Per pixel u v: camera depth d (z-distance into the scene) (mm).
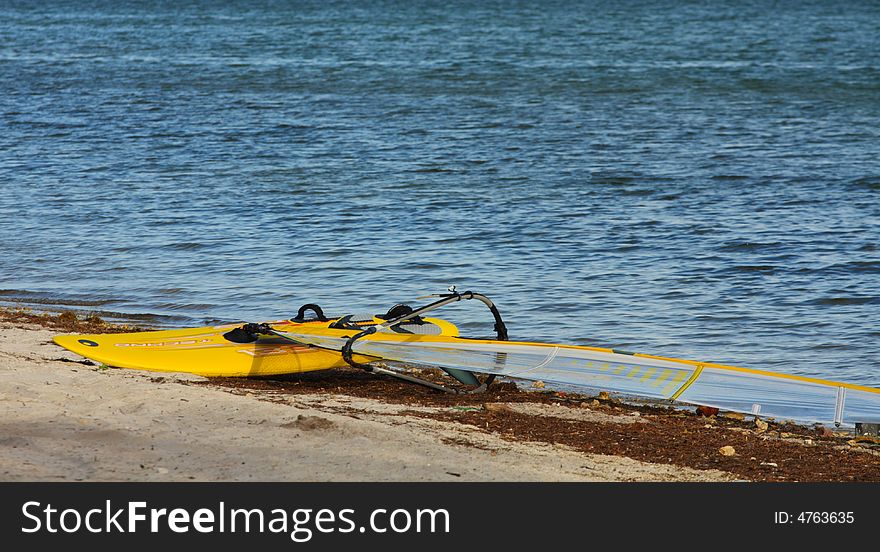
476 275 30781
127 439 12750
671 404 19188
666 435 15953
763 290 29188
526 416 16750
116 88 89000
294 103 78625
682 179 47438
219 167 50438
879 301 28078
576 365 19750
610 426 16359
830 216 39156
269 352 19844
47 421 13289
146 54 124938
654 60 114125
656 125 66625
